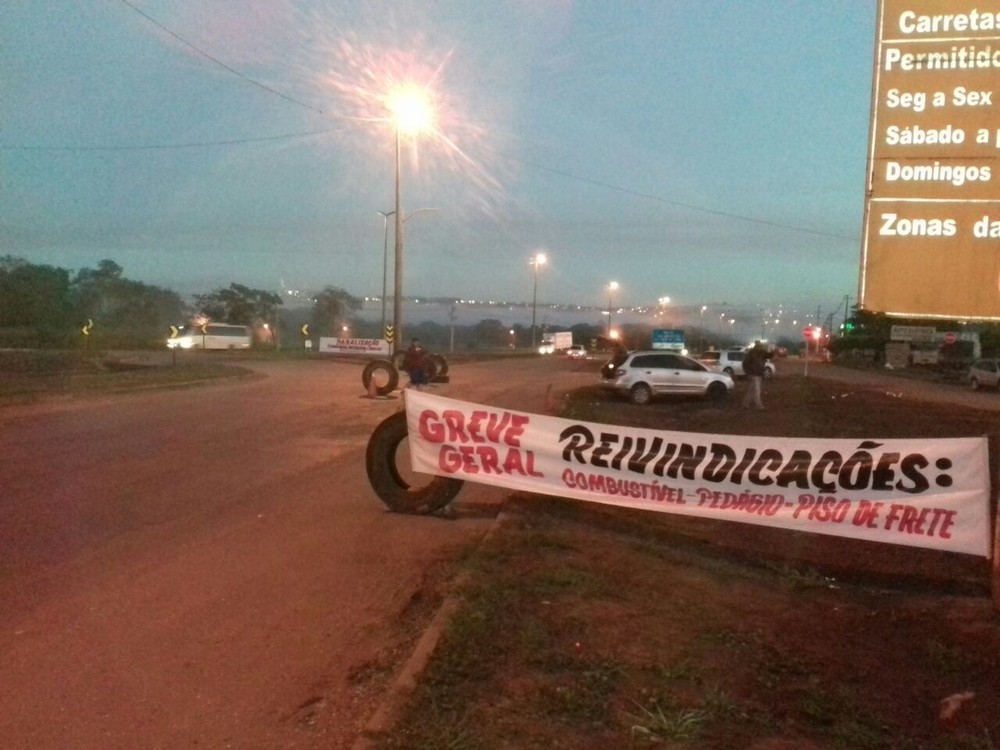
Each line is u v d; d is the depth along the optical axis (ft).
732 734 17.02
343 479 43.45
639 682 19.13
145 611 23.90
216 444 54.49
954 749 17.11
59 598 24.79
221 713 18.13
